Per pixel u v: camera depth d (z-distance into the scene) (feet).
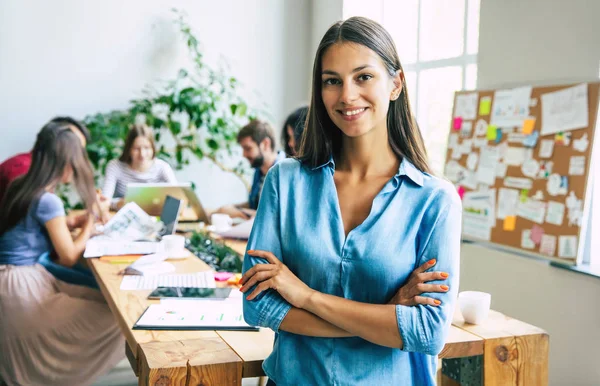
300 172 4.56
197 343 5.46
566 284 9.46
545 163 9.91
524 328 5.93
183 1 16.89
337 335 4.19
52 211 9.73
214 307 6.56
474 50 12.44
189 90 16.07
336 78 4.18
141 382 5.28
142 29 16.55
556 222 9.68
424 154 4.56
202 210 11.87
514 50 10.59
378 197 4.29
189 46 16.38
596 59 9.00
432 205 4.24
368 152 4.42
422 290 4.06
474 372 5.92
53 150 9.85
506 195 10.72
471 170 11.59
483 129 11.32
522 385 5.75
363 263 4.17
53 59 15.87
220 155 17.38
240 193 17.78
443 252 4.16
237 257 8.75
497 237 10.90
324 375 4.24
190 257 9.34
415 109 14.39
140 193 11.39
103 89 16.33
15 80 15.60
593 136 9.07
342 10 16.28
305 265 4.30
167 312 6.34
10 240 9.79
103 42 16.24
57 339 9.74
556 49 9.69
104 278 7.91
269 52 17.88
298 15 18.08
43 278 9.84
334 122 4.33
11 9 15.40
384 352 4.25
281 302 4.32
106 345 10.19
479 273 11.34
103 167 15.75
